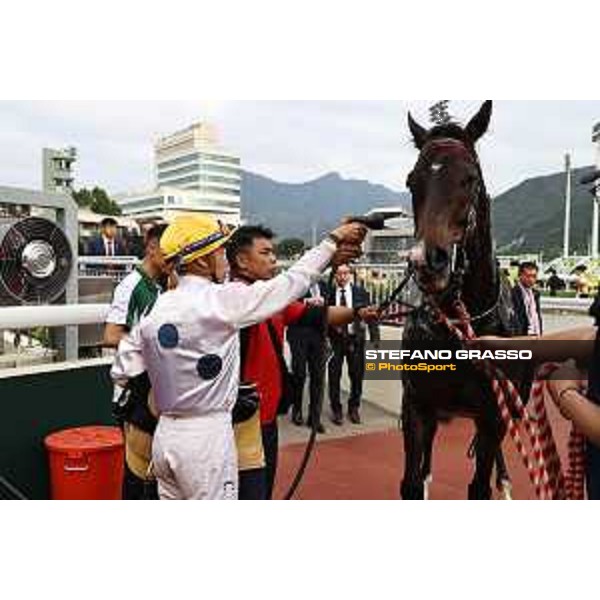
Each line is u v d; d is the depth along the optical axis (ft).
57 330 11.32
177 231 6.52
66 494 8.71
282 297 6.33
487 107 8.79
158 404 6.51
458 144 7.97
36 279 11.11
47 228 11.19
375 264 15.53
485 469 9.37
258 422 7.52
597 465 5.24
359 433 16.88
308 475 13.69
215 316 6.25
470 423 17.92
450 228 7.64
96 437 9.14
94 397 10.13
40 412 9.44
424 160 7.92
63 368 9.70
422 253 7.59
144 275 8.74
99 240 19.53
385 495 12.59
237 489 6.81
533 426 6.72
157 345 6.31
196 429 6.39
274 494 12.53
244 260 8.09
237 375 6.67
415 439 9.00
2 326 8.21
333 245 6.59
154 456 6.62
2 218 10.96
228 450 6.52
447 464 14.56
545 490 6.14
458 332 8.20
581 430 4.96
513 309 10.36
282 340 8.36
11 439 9.10
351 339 16.08
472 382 8.61
